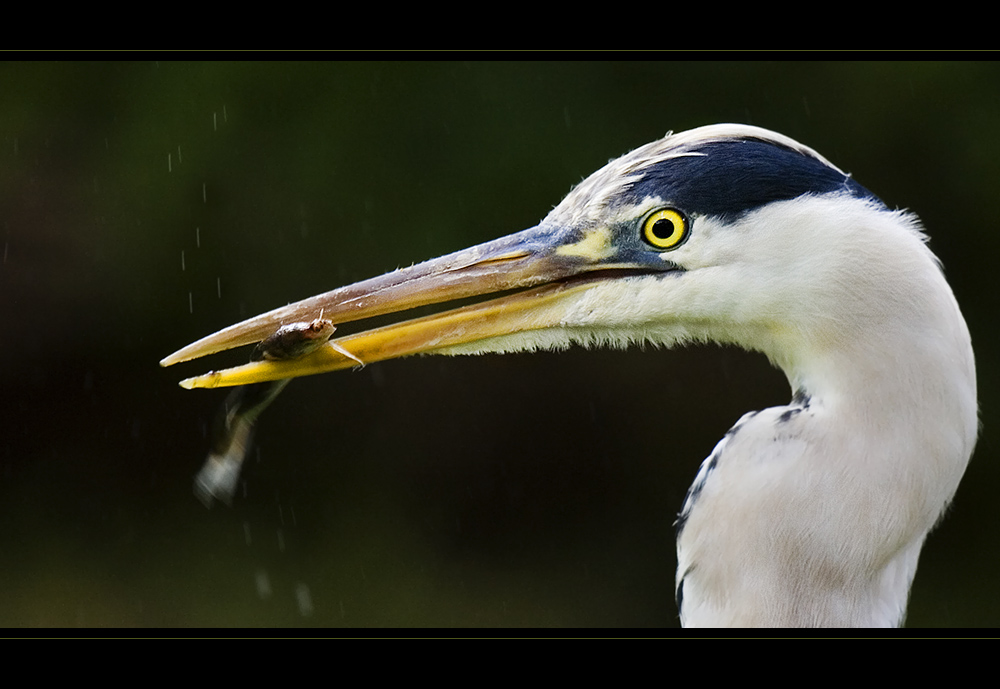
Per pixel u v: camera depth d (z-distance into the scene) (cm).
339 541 1275
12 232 1203
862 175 1162
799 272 429
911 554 429
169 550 1270
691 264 454
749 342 460
